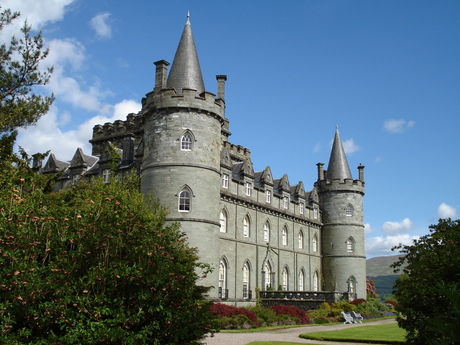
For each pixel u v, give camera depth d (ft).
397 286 64.08
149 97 124.57
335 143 208.13
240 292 146.20
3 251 40.45
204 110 121.90
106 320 42.50
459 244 57.88
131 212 49.34
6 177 67.97
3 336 37.52
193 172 118.01
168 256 49.90
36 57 79.77
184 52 130.11
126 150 142.10
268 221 166.20
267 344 69.51
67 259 43.96
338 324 119.75
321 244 199.21
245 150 191.11
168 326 47.44
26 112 78.33
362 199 203.72
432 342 21.88
